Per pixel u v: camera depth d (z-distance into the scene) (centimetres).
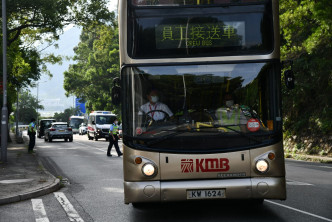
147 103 724
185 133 708
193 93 724
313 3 1800
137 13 744
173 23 740
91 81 6294
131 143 716
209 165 698
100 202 940
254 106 720
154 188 697
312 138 2297
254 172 702
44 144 3766
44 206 911
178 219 739
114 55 6150
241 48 735
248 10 740
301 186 1095
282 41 2627
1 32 2381
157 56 734
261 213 768
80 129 7000
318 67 2350
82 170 1625
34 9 2802
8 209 884
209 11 741
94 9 3036
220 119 714
